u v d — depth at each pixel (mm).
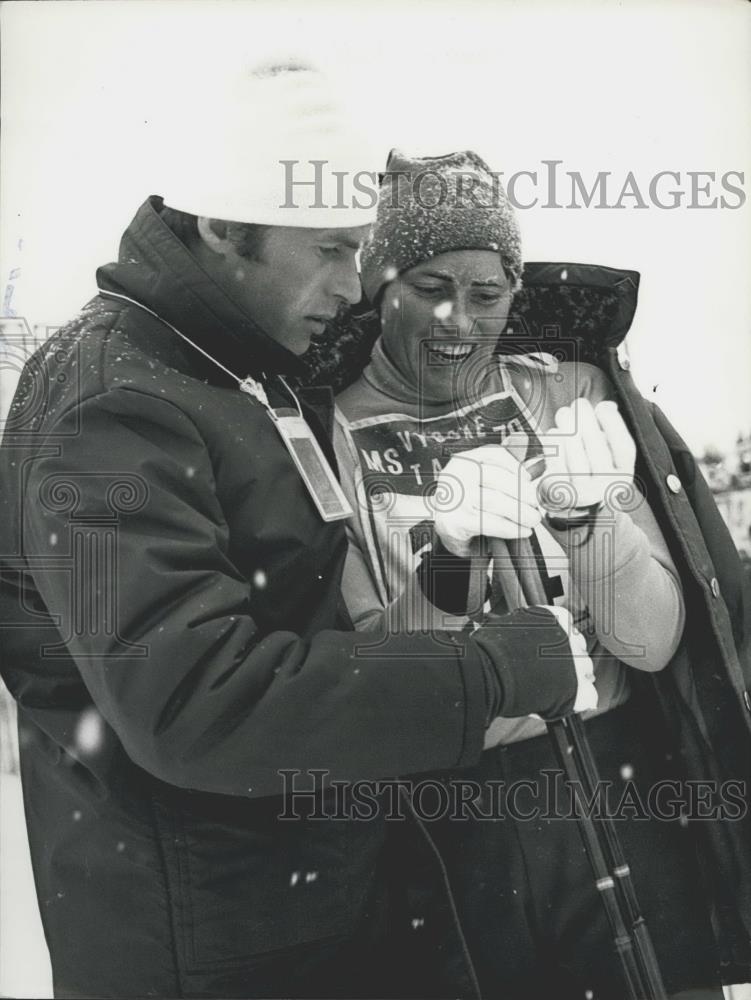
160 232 1830
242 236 1853
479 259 2072
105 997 1851
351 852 1897
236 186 1820
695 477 2188
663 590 2043
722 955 2217
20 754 1990
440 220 2053
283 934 1832
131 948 1819
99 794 1845
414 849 1991
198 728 1599
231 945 1801
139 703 1602
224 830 1807
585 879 2143
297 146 1834
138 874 1811
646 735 2189
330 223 1842
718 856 2152
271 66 1897
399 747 1671
